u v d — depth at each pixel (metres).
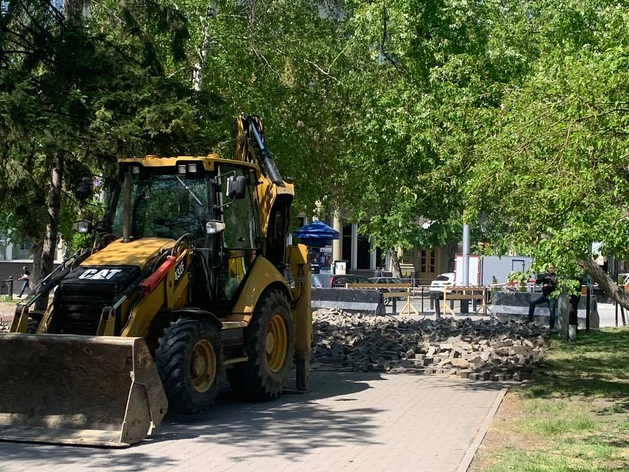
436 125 14.20
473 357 13.79
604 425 9.43
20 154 13.98
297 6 21.11
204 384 9.80
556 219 8.27
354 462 7.69
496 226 10.84
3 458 7.71
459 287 27.50
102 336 8.73
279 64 20.39
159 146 12.98
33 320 10.15
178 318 9.70
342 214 38.44
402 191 15.80
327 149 20.48
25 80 12.09
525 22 15.66
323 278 34.84
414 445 8.44
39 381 8.74
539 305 23.58
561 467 7.32
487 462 7.68
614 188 7.87
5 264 43.22
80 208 16.55
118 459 7.73
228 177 10.99
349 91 19.44
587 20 14.14
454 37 15.42
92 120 12.20
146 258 9.94
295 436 8.84
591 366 14.71
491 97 13.13
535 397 11.47
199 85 18.62
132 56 14.22
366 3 17.12
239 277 11.14
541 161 8.16
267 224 12.14
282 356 11.58
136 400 8.37
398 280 38.12
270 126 19.86
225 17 19.89
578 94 7.72
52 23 14.04
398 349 15.55
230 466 7.52
